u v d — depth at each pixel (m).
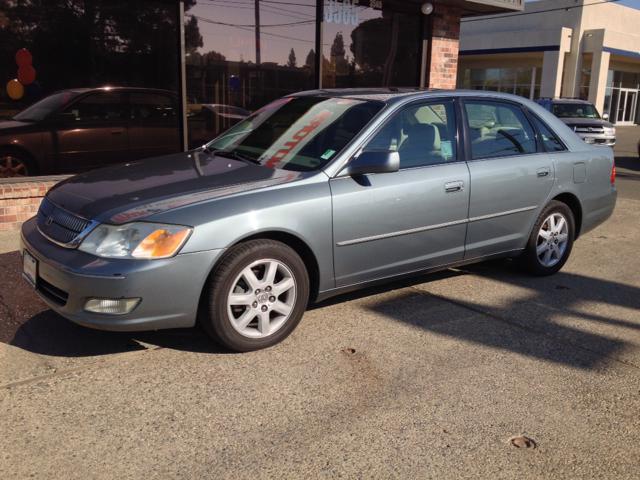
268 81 8.60
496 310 4.50
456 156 4.50
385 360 3.60
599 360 3.70
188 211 3.33
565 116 18.20
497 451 2.72
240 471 2.53
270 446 2.71
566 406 3.13
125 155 7.32
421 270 4.43
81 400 3.06
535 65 31.92
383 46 9.89
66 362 3.47
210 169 4.01
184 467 2.55
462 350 3.77
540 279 5.30
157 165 4.23
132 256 3.18
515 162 4.80
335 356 3.63
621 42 31.64
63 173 6.88
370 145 4.04
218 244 3.34
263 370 3.43
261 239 3.55
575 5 30.11
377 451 2.69
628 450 2.77
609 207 5.76
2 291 4.52
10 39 6.31
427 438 2.80
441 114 4.52
